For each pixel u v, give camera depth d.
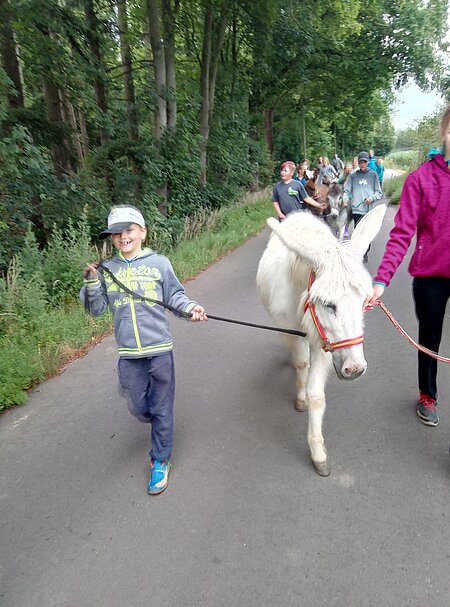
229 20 14.05
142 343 2.61
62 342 4.88
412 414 3.39
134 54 12.41
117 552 2.33
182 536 2.41
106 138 10.12
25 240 6.29
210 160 15.42
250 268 8.34
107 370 4.42
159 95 10.56
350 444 3.09
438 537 2.31
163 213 10.91
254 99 20.59
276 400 3.73
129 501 2.70
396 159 56.41
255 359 4.50
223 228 12.07
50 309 5.59
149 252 2.70
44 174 6.86
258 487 2.74
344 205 8.04
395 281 6.76
